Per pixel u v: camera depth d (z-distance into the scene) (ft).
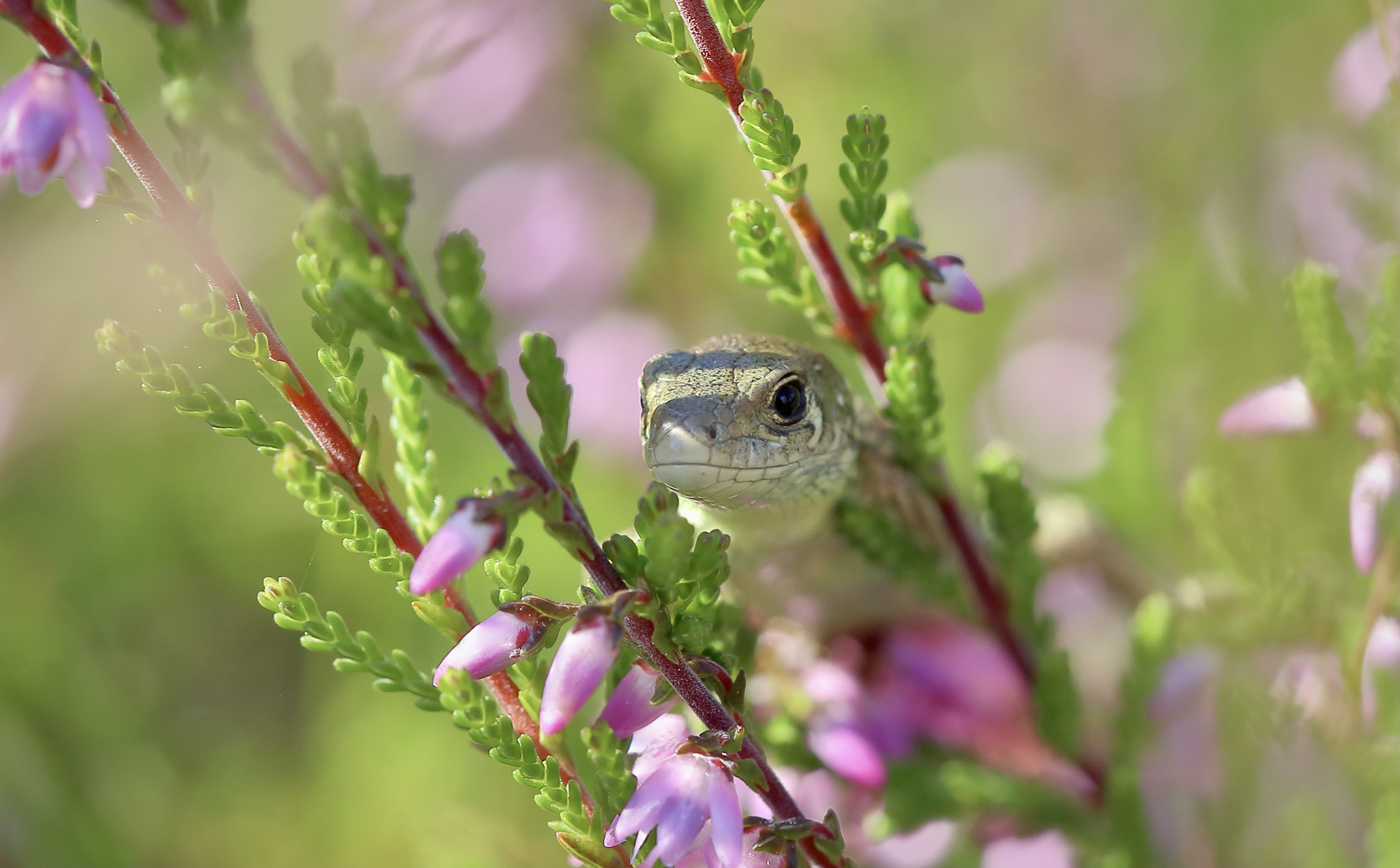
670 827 0.43
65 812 0.75
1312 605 0.53
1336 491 0.54
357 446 0.46
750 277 0.51
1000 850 0.56
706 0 0.47
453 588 0.46
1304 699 0.53
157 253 0.44
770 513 0.55
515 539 0.45
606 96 0.82
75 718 0.80
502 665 0.44
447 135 0.83
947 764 0.55
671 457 0.53
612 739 0.44
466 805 0.73
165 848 0.78
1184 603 0.56
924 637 0.57
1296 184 0.79
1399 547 0.51
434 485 0.47
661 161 0.82
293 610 0.45
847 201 0.49
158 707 0.84
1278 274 0.75
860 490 0.56
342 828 0.79
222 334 0.45
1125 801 0.54
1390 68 0.55
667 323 0.83
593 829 0.44
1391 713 0.52
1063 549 0.72
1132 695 0.54
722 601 0.52
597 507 0.82
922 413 0.51
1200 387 0.75
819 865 0.44
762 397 0.54
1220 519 0.54
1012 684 0.56
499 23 0.81
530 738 0.44
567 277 0.82
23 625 0.82
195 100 0.40
